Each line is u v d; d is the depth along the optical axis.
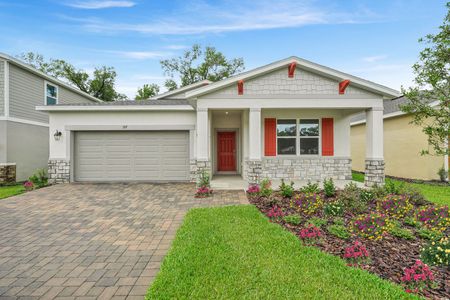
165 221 5.50
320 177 10.78
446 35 7.72
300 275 3.03
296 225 4.94
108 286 3.02
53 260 3.72
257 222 5.02
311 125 10.95
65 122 10.86
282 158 10.78
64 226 5.21
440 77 8.02
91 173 11.00
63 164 10.80
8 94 11.42
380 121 8.80
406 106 8.88
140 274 3.29
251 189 7.91
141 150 11.08
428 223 4.86
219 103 8.92
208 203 6.93
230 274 3.07
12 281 3.16
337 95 8.88
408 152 12.05
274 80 8.92
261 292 2.71
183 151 11.12
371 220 4.54
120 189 9.16
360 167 15.84
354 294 2.67
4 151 11.24
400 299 2.58
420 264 3.07
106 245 4.24
